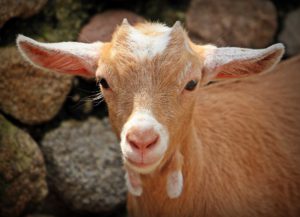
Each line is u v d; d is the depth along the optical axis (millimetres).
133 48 3686
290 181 4852
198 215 4430
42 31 5723
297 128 5105
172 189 4090
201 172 4367
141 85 3619
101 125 5969
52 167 5797
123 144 3514
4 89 5418
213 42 6293
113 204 5938
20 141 5508
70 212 6129
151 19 6250
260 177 4703
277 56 3979
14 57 5367
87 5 5996
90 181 5793
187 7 6363
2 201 5512
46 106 5633
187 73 3713
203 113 4754
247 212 4535
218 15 6363
